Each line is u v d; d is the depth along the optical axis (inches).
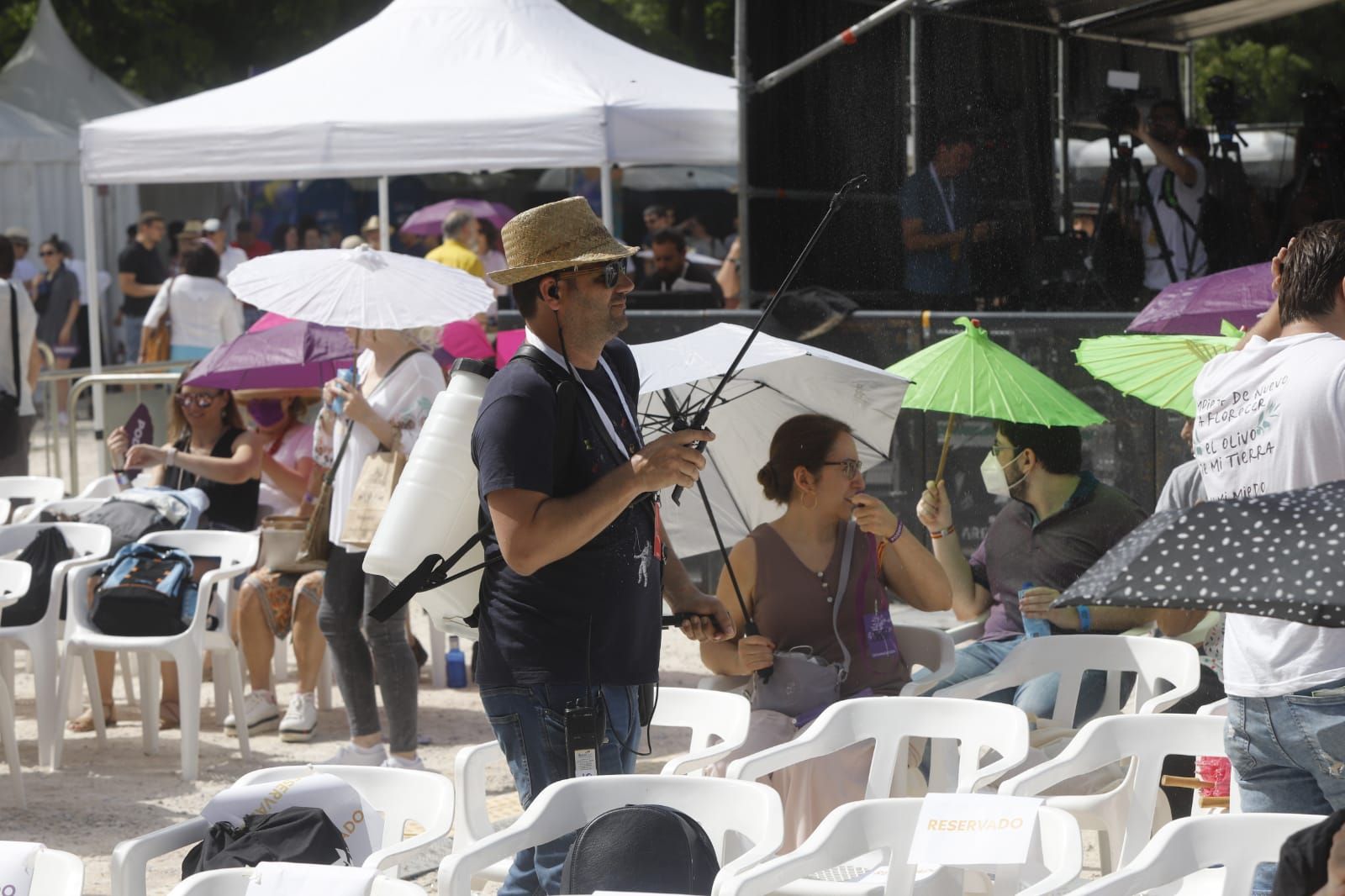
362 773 356.8
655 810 302.5
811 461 462.0
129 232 1747.0
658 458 314.3
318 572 671.1
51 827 548.1
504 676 336.2
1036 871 305.9
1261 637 294.2
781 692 454.6
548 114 928.3
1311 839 235.6
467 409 365.1
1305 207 884.6
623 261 337.7
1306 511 206.2
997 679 463.5
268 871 284.2
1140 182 877.2
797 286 858.8
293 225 1825.8
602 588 332.5
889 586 490.9
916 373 519.5
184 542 672.4
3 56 2192.4
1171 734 365.1
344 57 1024.2
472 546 350.0
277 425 762.8
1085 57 881.5
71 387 1046.4
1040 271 858.8
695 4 2133.4
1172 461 705.6
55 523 685.3
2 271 960.9
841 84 852.0
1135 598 203.2
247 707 682.8
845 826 300.8
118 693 770.8
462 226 1133.7
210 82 2188.7
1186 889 298.8
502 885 366.3
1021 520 519.8
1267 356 294.8
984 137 844.6
